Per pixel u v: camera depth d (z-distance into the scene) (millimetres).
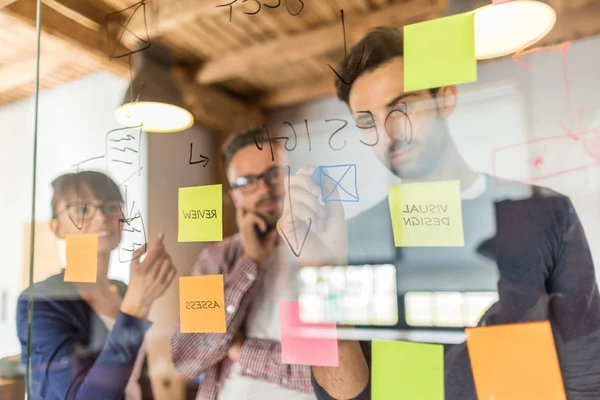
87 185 722
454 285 525
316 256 595
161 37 691
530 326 457
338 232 588
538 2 516
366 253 570
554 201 515
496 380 447
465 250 530
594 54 506
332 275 583
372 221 570
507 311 498
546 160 523
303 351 559
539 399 435
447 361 479
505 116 538
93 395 664
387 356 494
